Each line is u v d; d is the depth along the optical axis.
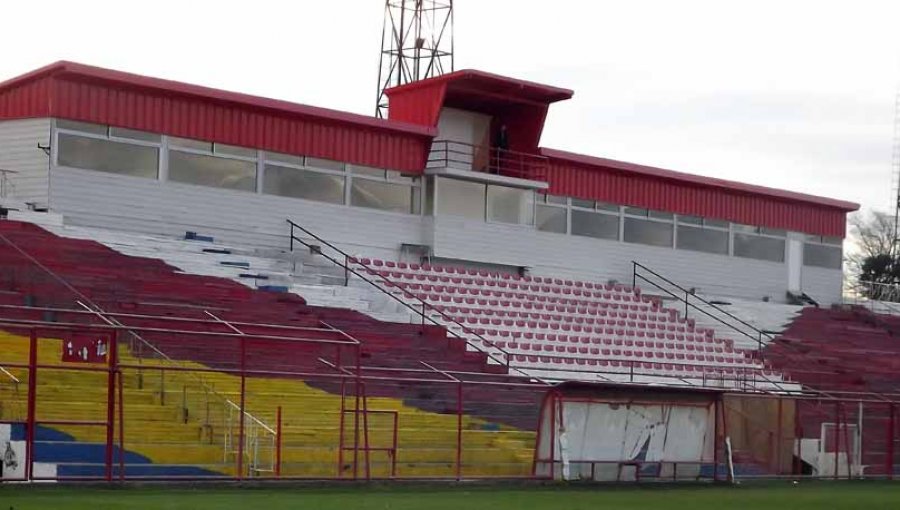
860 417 37.97
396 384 33.66
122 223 39.12
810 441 37.09
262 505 21.00
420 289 43.47
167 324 32.50
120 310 32.53
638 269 53.38
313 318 36.59
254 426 27.62
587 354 44.00
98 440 26.02
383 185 45.56
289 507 20.86
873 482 36.09
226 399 28.02
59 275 33.47
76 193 38.25
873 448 40.50
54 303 31.89
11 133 38.91
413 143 46.16
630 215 53.38
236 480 24.94
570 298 47.91
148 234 39.62
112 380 23.31
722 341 49.47
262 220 42.22
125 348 30.81
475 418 33.38
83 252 35.47
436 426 32.28
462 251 47.06
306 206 43.28
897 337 57.72
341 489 25.48
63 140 38.16
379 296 40.78
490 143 49.06
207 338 32.59
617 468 30.28
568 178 51.09
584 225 51.66
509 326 43.50
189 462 26.70
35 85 38.38
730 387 43.94
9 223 35.28
